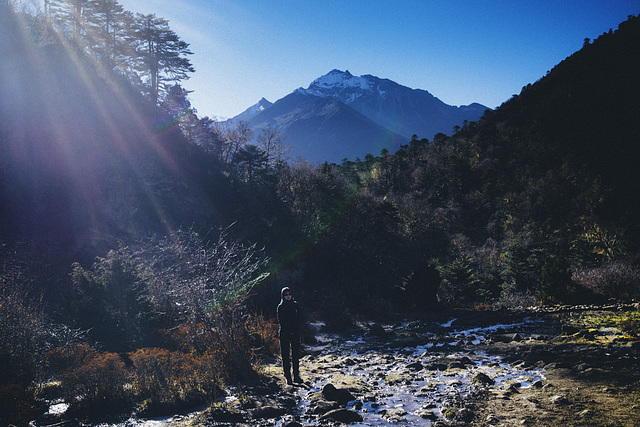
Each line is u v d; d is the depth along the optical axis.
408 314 19.22
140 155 35.69
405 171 105.38
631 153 68.31
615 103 86.06
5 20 33.84
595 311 13.78
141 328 8.53
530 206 71.38
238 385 6.05
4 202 22.05
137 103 43.69
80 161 28.61
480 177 92.50
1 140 24.89
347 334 13.73
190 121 58.66
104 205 27.50
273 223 40.94
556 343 8.42
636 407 3.94
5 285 7.43
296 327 6.59
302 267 33.16
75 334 7.61
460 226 74.06
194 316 7.50
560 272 18.52
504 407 4.48
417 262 41.44
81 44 52.31
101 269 10.12
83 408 4.98
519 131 104.12
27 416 4.61
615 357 6.35
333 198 49.78
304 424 4.47
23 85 29.45
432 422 4.30
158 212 31.09
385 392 5.77
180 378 5.76
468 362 7.40
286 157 58.97
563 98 99.56
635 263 23.14
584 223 53.88
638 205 56.03
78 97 33.50
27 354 5.98
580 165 74.56
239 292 8.05
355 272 35.62
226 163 55.00
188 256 8.30
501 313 16.59
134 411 5.02
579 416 3.87
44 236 21.58
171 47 67.38
